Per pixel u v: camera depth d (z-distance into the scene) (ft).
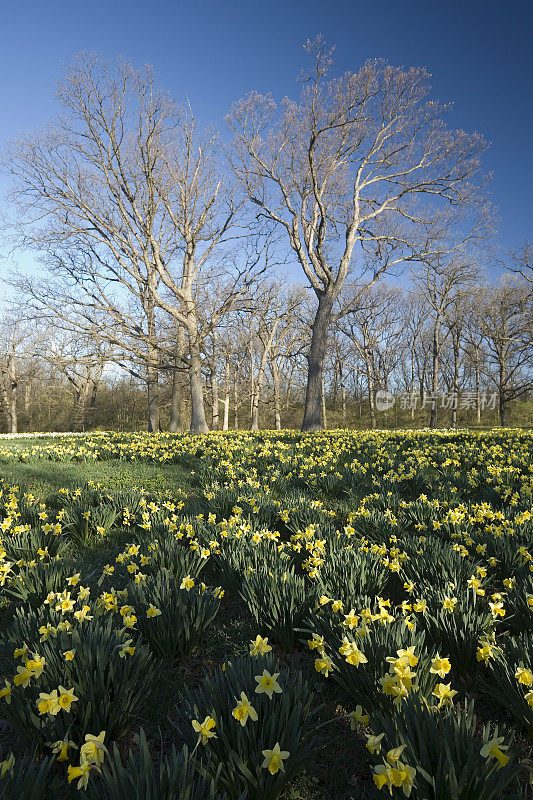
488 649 7.60
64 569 11.55
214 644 9.93
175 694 8.10
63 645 7.10
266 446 37.29
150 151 85.25
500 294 130.62
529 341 124.67
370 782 6.40
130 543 15.98
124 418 172.96
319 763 6.75
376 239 91.91
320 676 8.45
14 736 7.17
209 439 49.83
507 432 59.11
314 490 23.45
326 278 87.10
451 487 21.58
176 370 92.12
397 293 161.07
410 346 176.14
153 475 30.07
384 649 7.25
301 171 85.56
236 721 5.78
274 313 125.59
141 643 9.30
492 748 5.01
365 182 87.97
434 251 92.48
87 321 84.33
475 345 142.72
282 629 9.27
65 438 65.16
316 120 77.82
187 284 93.04
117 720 6.85
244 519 16.40
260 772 5.37
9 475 27.91
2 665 9.07
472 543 13.21
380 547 12.82
